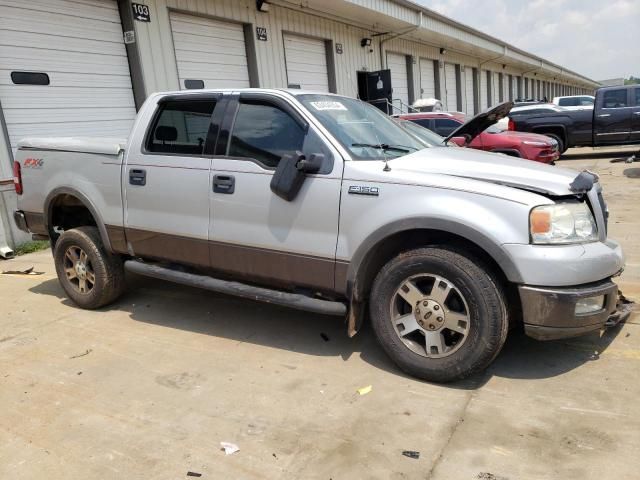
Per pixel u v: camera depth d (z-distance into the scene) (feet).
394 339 11.35
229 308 16.16
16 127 25.94
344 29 52.60
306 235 11.84
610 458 8.48
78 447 9.50
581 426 9.36
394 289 11.19
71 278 16.71
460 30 71.31
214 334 14.28
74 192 15.61
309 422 9.96
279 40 43.39
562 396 10.37
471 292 10.27
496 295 10.18
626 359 11.62
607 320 10.68
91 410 10.70
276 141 12.40
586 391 10.48
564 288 9.93
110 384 11.75
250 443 9.40
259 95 12.73
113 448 9.43
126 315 15.94
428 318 10.83
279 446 9.28
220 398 10.95
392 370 11.80
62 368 12.60
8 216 24.76
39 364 12.85
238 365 12.41
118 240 15.07
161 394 11.22
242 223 12.65
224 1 37.45
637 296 14.99
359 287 11.60
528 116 48.26
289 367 12.20
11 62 25.61
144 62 31.73
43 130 27.20
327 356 12.68
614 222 23.61
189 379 11.82
